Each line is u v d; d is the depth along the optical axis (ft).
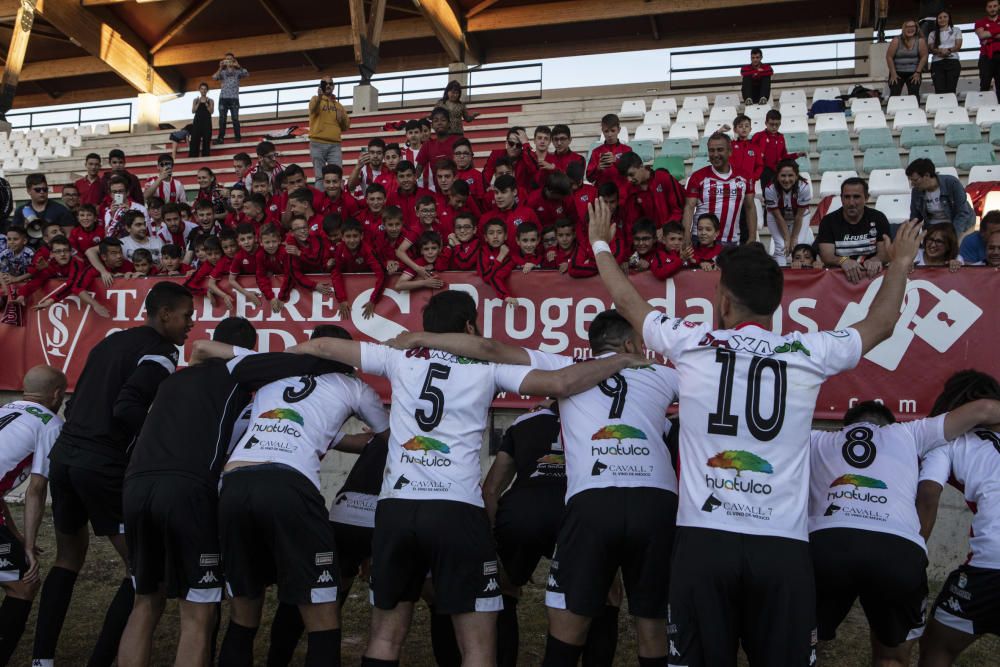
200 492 11.78
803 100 44.60
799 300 18.38
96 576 18.48
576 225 21.01
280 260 21.44
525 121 46.50
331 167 24.86
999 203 30.60
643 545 10.83
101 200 32.76
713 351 9.68
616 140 23.24
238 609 11.75
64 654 14.70
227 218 29.50
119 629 12.84
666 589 10.85
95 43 67.05
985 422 11.56
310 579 11.35
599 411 11.41
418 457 11.28
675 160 36.09
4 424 13.69
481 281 20.04
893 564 10.81
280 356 12.50
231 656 11.59
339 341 12.34
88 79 79.46
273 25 70.03
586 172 26.86
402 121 49.90
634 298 10.67
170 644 15.24
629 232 21.63
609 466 11.08
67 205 31.40
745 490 9.20
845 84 48.16
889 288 10.02
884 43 49.62
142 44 71.46
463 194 23.66
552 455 12.92
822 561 11.12
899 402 17.81
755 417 9.34
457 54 64.85
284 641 12.78
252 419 12.10
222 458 12.21
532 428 13.11
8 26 68.85
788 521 9.18
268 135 50.08
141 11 67.82
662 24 65.10
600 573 10.91
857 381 18.06
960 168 33.91
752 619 9.23
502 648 13.01
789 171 24.47
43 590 13.50
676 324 10.12
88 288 22.94
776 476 9.23
